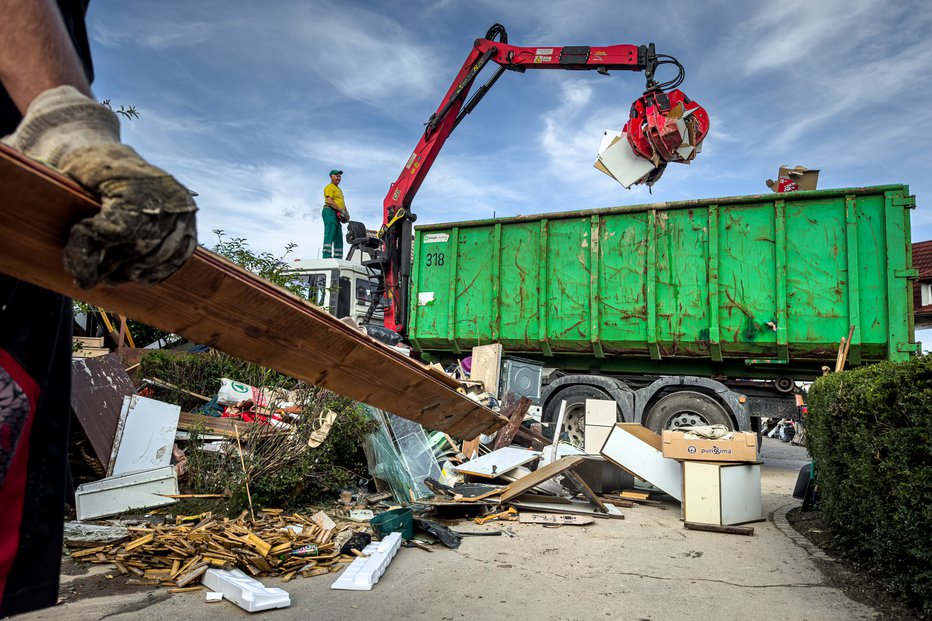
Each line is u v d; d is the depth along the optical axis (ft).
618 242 32.01
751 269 29.43
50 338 3.16
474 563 13.47
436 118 35.88
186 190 2.05
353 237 39.78
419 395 4.43
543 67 33.71
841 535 15.12
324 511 17.21
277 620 9.73
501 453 23.22
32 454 3.16
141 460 17.10
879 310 27.35
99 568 11.80
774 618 10.43
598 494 22.54
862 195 27.91
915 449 10.24
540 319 33.45
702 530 17.48
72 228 1.98
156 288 2.78
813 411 18.02
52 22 2.41
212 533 13.19
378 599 10.91
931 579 10.16
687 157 26.91
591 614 10.45
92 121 2.18
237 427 18.03
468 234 36.09
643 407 30.89
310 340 3.49
